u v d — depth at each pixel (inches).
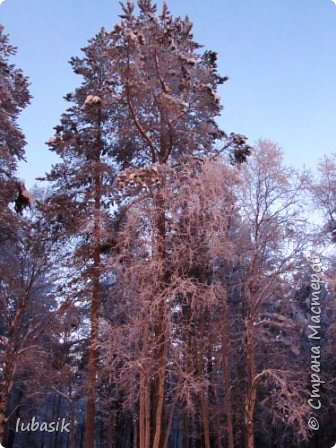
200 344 606.2
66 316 654.5
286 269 590.9
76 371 714.8
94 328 583.2
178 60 621.3
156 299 500.4
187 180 566.6
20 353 670.5
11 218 645.9
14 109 723.4
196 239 561.0
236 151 634.2
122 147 700.7
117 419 911.0
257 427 788.6
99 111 722.8
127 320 571.2
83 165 692.1
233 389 719.7
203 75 655.8
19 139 712.4
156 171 536.1
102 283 695.1
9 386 654.5
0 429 630.5
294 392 529.0
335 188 677.9
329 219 669.9
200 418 716.7
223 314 613.9
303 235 606.2
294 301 626.2
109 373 551.8
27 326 824.3
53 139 679.1
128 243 548.4
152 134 693.3
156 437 497.0
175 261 538.3
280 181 595.2
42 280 816.9
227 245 556.1
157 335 525.7
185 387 518.6
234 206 594.6
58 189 695.7
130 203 581.6
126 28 548.7
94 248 635.5
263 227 604.4
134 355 532.1
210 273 653.9
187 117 674.2
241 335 645.3
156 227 547.8
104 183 678.5
